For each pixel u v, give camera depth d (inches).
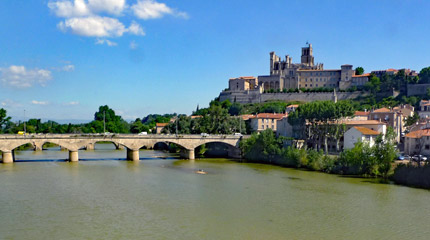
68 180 3693.4
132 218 2428.6
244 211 2630.4
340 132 5310.0
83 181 3659.0
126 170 4448.8
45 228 2213.3
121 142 5369.1
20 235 2094.0
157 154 6865.2
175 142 5713.6
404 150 4977.9
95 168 4562.0
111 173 4183.1
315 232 2197.3
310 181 3782.0
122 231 2172.7
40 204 2746.1
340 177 4045.3
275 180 3848.4
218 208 2701.8
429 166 3496.6
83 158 5743.1
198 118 7844.5
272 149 5319.9
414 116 7066.9
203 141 5910.4
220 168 4776.1
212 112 7249.0
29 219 2383.1
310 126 5708.7
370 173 4077.3
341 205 2807.6
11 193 3085.6
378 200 2955.2
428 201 2928.2
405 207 2751.0
